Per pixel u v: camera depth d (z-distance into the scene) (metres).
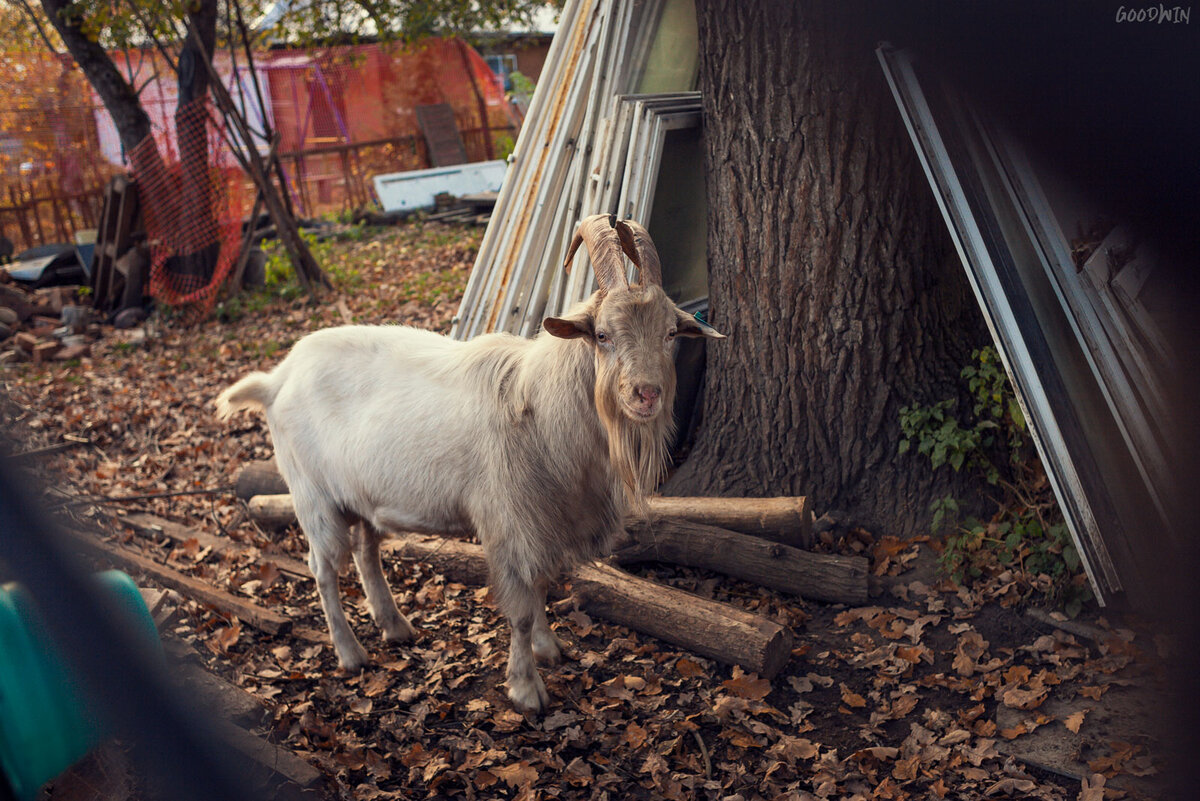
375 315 10.17
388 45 13.99
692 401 5.65
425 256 13.14
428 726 3.61
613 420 3.14
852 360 4.61
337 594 4.05
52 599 1.42
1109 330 3.61
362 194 18.78
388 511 3.78
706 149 4.83
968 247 3.99
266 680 3.90
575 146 5.47
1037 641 3.79
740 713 3.53
